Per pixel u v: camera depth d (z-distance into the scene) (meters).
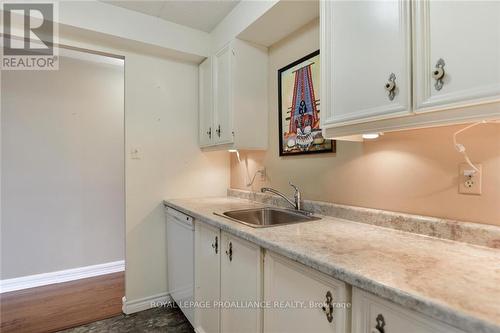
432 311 0.61
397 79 0.94
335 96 1.18
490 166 0.99
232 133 2.04
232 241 1.44
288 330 1.08
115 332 1.93
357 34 1.08
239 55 2.04
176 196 2.44
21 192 2.62
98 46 2.09
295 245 1.03
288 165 1.96
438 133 1.13
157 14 2.11
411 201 1.23
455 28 0.79
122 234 3.12
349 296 0.84
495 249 0.96
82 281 2.80
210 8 2.03
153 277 2.32
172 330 1.96
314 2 1.57
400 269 0.80
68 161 2.83
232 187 2.67
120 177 3.11
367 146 1.42
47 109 2.73
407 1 0.91
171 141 2.42
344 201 1.54
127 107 2.23
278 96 2.05
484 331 0.53
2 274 2.55
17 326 2.00
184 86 2.49
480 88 0.74
